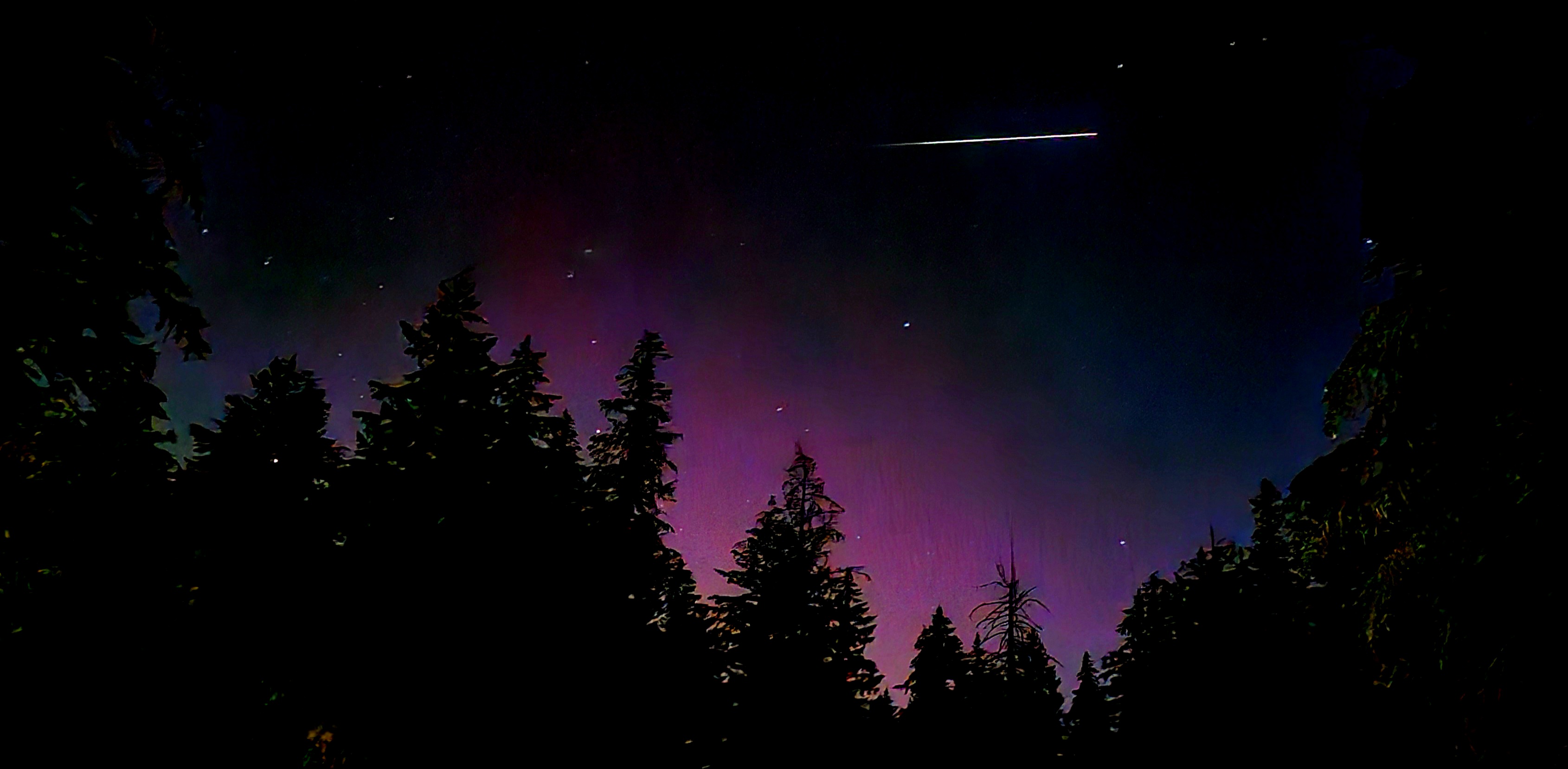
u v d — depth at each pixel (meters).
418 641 9.80
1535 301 5.23
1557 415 5.05
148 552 10.25
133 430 7.24
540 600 10.51
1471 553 5.53
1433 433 5.93
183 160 5.58
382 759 9.41
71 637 9.80
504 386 12.70
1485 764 5.49
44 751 9.48
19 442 5.99
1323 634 12.10
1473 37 5.46
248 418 13.66
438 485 11.00
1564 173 5.07
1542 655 5.14
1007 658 31.09
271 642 10.28
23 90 4.43
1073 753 30.66
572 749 9.97
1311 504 7.07
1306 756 12.34
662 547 14.73
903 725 29.39
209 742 10.16
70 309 5.23
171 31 5.26
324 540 11.25
